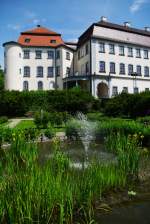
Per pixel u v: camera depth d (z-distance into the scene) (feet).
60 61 159.84
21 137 29.35
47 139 46.44
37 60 160.04
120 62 152.15
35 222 13.84
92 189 17.30
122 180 20.24
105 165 21.76
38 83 159.02
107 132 42.50
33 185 14.97
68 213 14.99
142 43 161.68
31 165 19.30
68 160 22.85
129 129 39.52
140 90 157.48
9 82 152.05
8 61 152.97
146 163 26.61
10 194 14.57
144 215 15.42
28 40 162.50
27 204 13.80
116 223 14.46
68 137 47.88
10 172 18.61
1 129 37.09
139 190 19.52
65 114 71.31
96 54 144.56
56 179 16.11
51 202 14.61
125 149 25.43
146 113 89.15
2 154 28.22
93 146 38.88
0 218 13.51
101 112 118.52
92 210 15.99
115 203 17.10
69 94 120.26
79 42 166.71
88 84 143.84
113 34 152.66
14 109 116.98
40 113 69.46
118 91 148.66
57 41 166.40
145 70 161.58
